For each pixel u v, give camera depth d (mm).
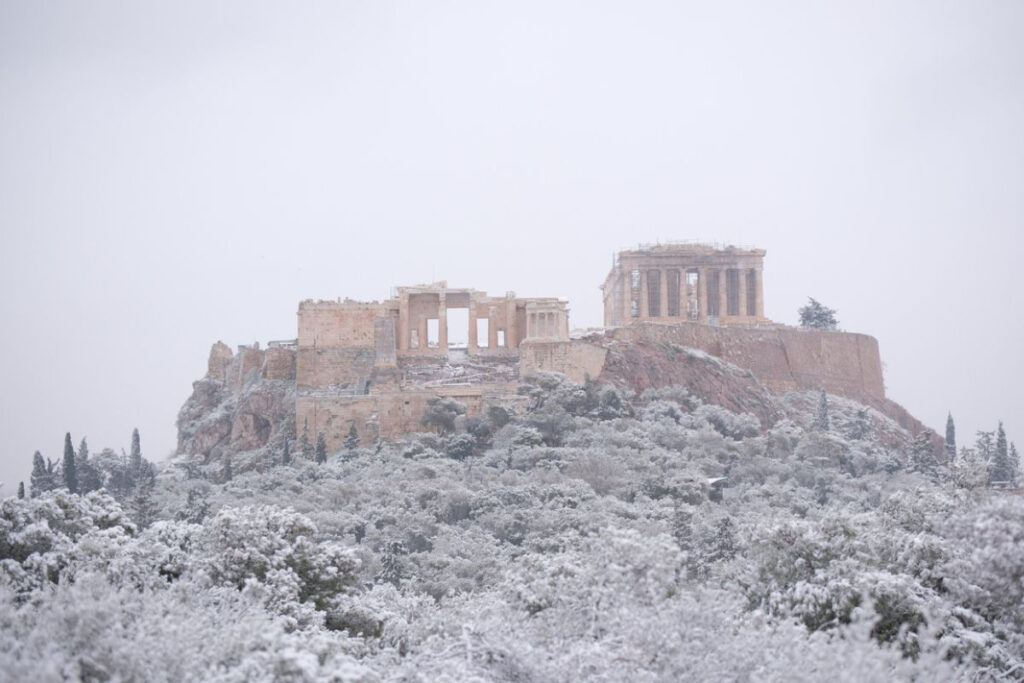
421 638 111250
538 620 97438
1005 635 97375
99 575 92188
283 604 100188
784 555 106375
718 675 80500
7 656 73375
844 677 74312
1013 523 94938
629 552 95000
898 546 108250
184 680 74188
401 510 188125
